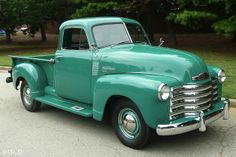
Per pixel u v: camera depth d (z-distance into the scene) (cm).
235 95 868
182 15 1491
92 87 682
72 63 719
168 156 578
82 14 1825
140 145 599
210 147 611
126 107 604
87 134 691
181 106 576
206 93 607
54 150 616
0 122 778
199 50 1700
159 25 2791
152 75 598
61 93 766
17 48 2377
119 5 1789
